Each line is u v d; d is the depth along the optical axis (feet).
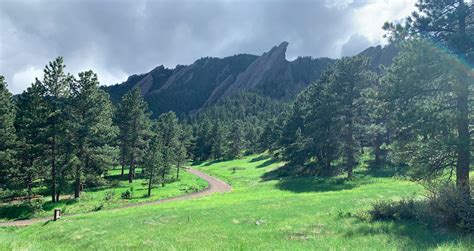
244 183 204.95
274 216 73.41
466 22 64.03
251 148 454.81
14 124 176.35
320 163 190.19
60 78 161.68
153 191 183.01
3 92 158.81
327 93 161.89
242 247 45.78
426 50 61.52
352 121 156.04
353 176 151.43
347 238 47.06
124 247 56.08
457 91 60.39
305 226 59.57
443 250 35.04
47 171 157.69
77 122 163.84
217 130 428.97
